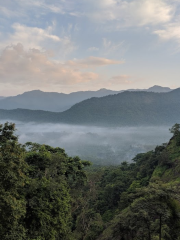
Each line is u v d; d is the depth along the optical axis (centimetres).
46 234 1526
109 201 4662
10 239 1114
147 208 1602
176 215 1598
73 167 2491
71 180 2511
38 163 1953
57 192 1719
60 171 2191
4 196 1077
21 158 1327
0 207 1055
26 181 1477
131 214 1731
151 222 1722
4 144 1296
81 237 2650
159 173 4522
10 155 1200
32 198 1448
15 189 1224
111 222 2764
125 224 1827
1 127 1394
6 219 1081
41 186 1548
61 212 1717
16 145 1357
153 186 1694
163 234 1648
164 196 1581
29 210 1443
